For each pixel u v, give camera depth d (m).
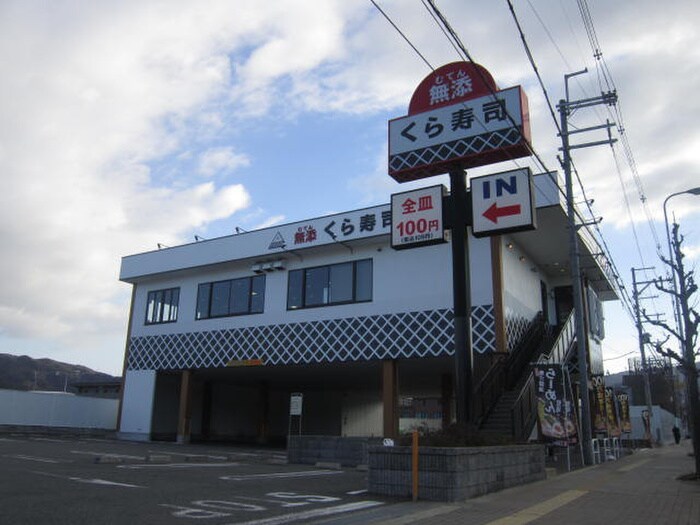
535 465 12.55
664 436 53.66
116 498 8.23
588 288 29.75
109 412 31.72
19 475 10.34
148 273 29.08
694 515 8.32
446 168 15.16
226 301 26.89
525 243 23.62
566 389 16.53
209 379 32.16
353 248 23.52
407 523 7.22
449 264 21.30
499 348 19.75
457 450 9.27
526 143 14.05
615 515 8.23
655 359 51.56
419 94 15.80
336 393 39.72
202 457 16.56
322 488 10.50
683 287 14.57
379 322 22.14
